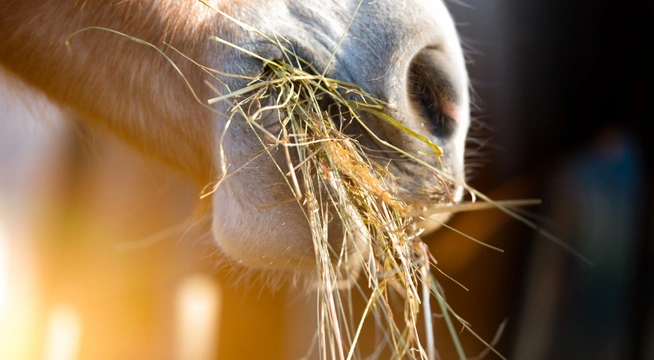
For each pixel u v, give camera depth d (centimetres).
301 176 104
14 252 150
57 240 159
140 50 109
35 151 159
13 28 113
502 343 163
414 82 105
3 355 143
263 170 104
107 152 162
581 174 160
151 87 111
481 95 167
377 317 105
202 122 110
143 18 108
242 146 104
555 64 167
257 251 105
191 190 123
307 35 104
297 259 106
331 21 104
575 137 167
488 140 165
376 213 105
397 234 105
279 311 167
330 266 104
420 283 109
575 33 165
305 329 161
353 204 104
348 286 106
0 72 119
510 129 168
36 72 116
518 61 169
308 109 104
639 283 151
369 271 104
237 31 104
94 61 112
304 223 104
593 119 165
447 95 105
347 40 104
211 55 106
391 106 103
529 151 168
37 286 152
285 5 104
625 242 154
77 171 165
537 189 167
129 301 164
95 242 164
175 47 107
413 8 104
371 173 104
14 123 154
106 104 114
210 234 118
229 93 104
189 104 110
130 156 123
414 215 103
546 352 157
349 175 104
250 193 104
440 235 161
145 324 163
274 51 104
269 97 104
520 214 163
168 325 162
